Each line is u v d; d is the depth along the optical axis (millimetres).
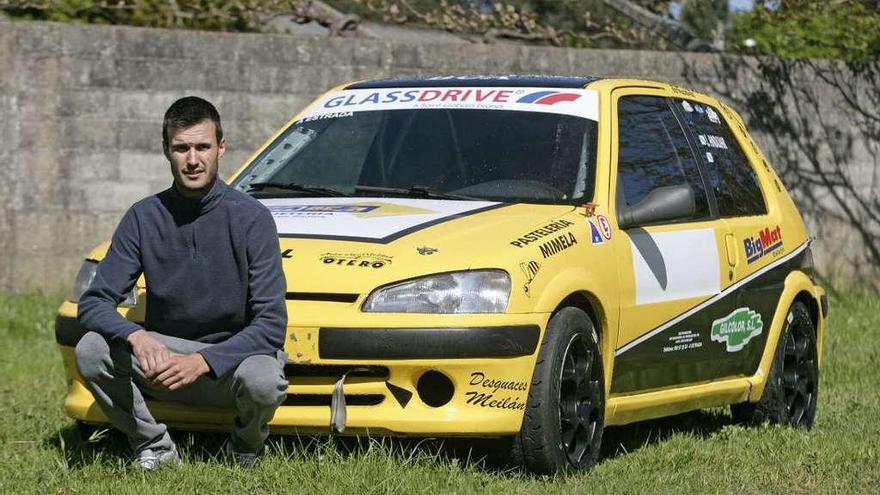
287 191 7527
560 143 7387
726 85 15211
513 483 6223
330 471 6020
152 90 13430
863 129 15727
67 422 7832
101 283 5973
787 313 8789
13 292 13141
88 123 13273
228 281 5973
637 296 7145
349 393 6121
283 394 5910
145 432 6172
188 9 14117
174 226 5969
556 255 6496
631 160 7543
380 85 8234
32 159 13156
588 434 6734
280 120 13789
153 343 5770
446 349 6023
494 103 7730
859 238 15727
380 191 7332
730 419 8969
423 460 6324
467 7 15070
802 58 15523
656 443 7938
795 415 8930
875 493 6613
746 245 8344
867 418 9000
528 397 6270
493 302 6137
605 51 14773
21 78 13094
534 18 15289
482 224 6598
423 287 6121
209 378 5941
